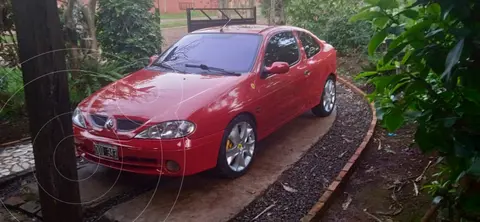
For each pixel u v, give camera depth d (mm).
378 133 5559
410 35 2256
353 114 6523
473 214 2502
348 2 10906
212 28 5516
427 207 3613
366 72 2717
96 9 8766
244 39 5004
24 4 2207
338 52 10703
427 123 2223
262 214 3607
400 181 4164
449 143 2168
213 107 3848
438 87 2549
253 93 4352
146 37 8859
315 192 3980
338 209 3689
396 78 2387
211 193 3879
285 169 4418
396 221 3463
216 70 4625
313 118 6281
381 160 4711
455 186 2744
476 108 2035
